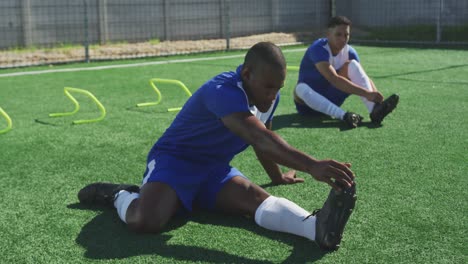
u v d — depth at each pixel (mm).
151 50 13898
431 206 3309
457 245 2773
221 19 16000
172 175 3014
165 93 7879
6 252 2801
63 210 3359
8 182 3936
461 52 12312
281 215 2924
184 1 15406
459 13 15766
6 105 7074
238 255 2707
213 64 11242
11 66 11352
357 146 4754
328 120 5863
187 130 3074
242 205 3066
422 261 2609
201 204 3197
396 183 3742
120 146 4898
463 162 4211
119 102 7188
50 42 13773
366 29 17312
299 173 3994
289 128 5512
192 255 2715
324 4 17641
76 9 14000
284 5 16922
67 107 6887
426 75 9039
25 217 3262
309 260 2641
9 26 13227
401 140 4926
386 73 9359
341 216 2646
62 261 2686
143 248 2801
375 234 2918
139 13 14844
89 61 12180
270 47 2656
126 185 3256
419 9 16406
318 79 5906
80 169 4230
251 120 2613
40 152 4730
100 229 3055
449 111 6172
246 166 4203
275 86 2672
